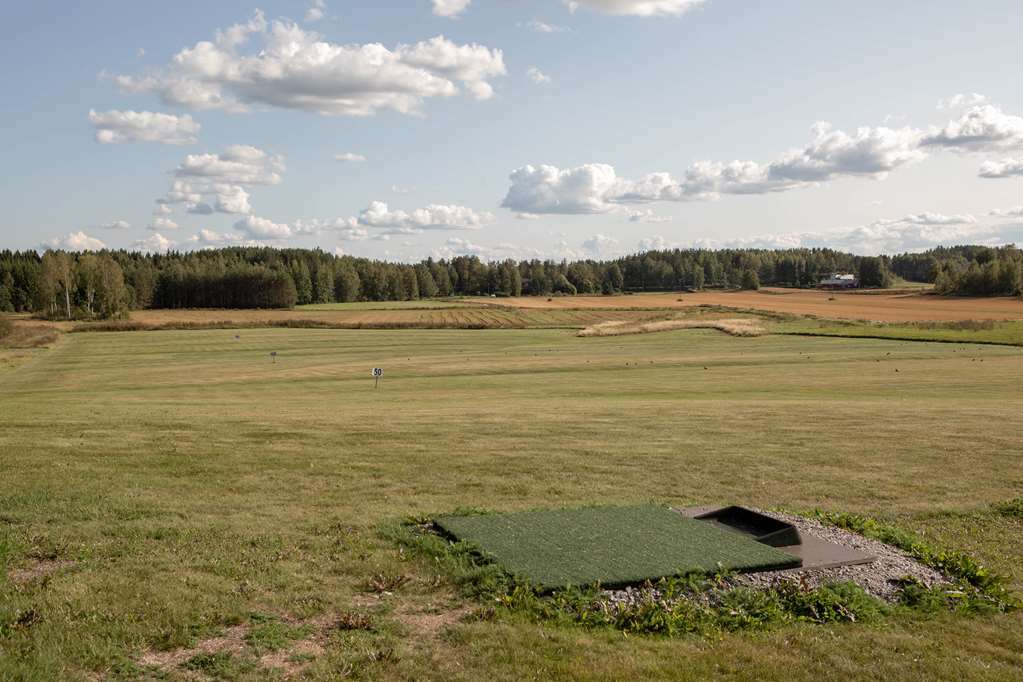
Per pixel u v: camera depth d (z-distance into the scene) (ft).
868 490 42.68
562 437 58.03
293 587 24.36
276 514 33.45
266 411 76.54
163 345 233.76
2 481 37.52
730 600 24.44
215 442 51.75
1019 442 57.52
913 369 139.44
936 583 27.25
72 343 239.30
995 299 416.46
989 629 23.66
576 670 19.51
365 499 37.17
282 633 21.06
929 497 41.29
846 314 323.98
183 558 26.76
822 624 23.52
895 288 590.96
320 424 62.28
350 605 23.17
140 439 51.88
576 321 326.03
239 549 27.99
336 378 146.41
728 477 45.29
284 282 458.91
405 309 414.62
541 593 24.22
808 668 20.33
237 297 458.50
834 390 109.09
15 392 123.24
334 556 27.58
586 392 112.47
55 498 34.45
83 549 27.35
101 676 18.33
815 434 60.70
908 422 67.36
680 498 39.75
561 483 42.55
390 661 19.53
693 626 22.66
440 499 37.70
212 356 201.77
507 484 41.91
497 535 29.89
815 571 27.40
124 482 38.55
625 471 46.24
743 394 106.01
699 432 61.36
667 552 27.99
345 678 18.60
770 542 29.89
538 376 143.23
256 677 18.45
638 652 20.72
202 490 37.73
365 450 50.57
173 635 20.47
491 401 96.73
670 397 102.42
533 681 18.81
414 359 188.85
